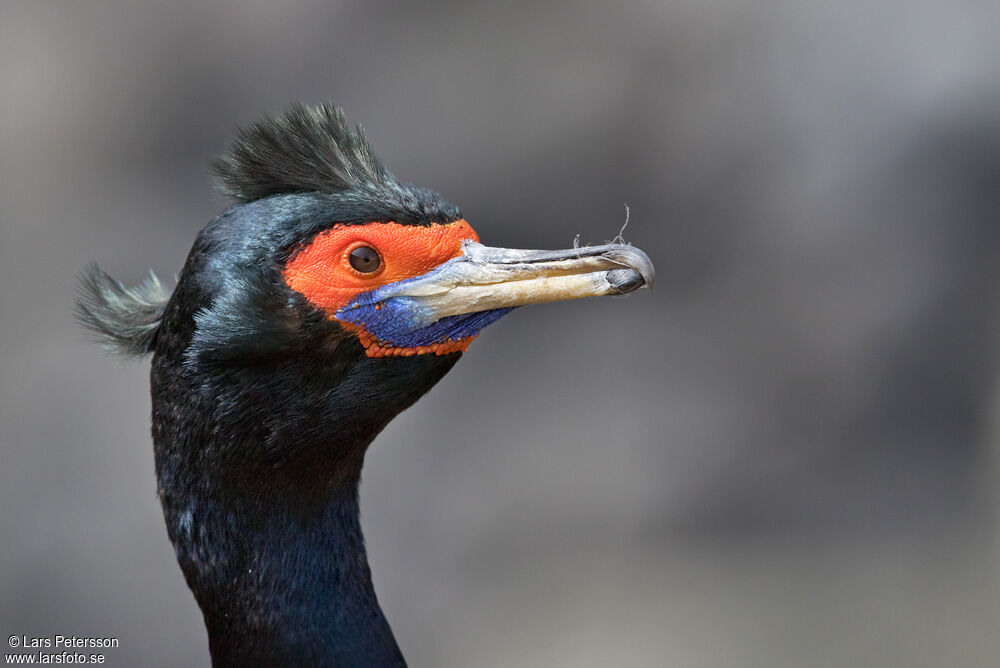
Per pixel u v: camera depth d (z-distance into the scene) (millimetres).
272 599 5508
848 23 15586
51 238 15648
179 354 5262
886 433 16031
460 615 14758
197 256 5242
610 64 15820
